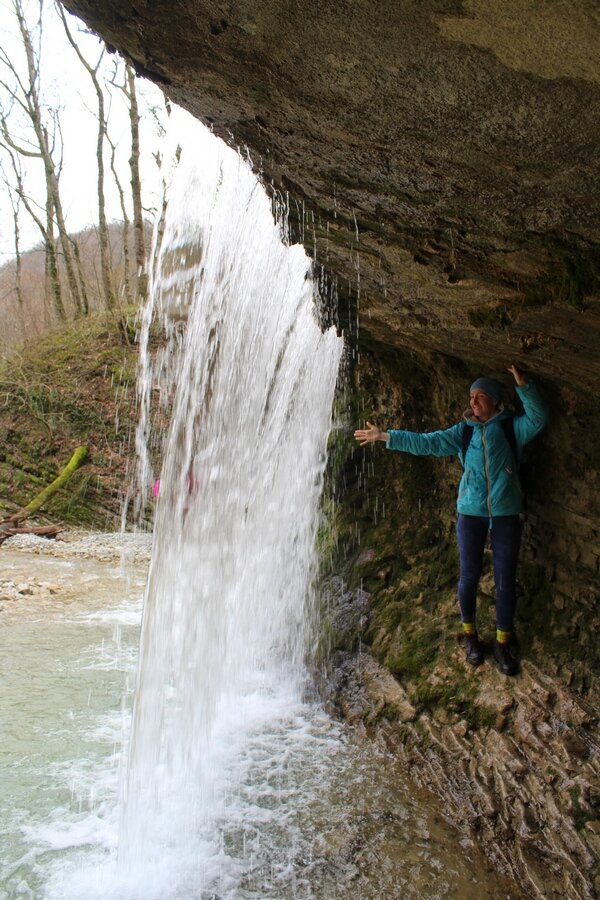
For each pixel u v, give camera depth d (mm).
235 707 4852
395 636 4879
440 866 3230
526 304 2824
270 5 1632
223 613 5348
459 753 3848
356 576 5484
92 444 12219
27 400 12586
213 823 3516
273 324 5289
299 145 2461
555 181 2010
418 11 1469
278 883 3094
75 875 3102
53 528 10820
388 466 5688
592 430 3809
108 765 4012
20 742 4227
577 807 3154
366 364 5906
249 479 5699
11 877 3082
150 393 12391
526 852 3184
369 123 2082
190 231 5117
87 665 5445
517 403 4359
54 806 3602
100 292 17984
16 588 7535
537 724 3646
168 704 4512
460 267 2855
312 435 6098
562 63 1498
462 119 1868
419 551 5223
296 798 3754
